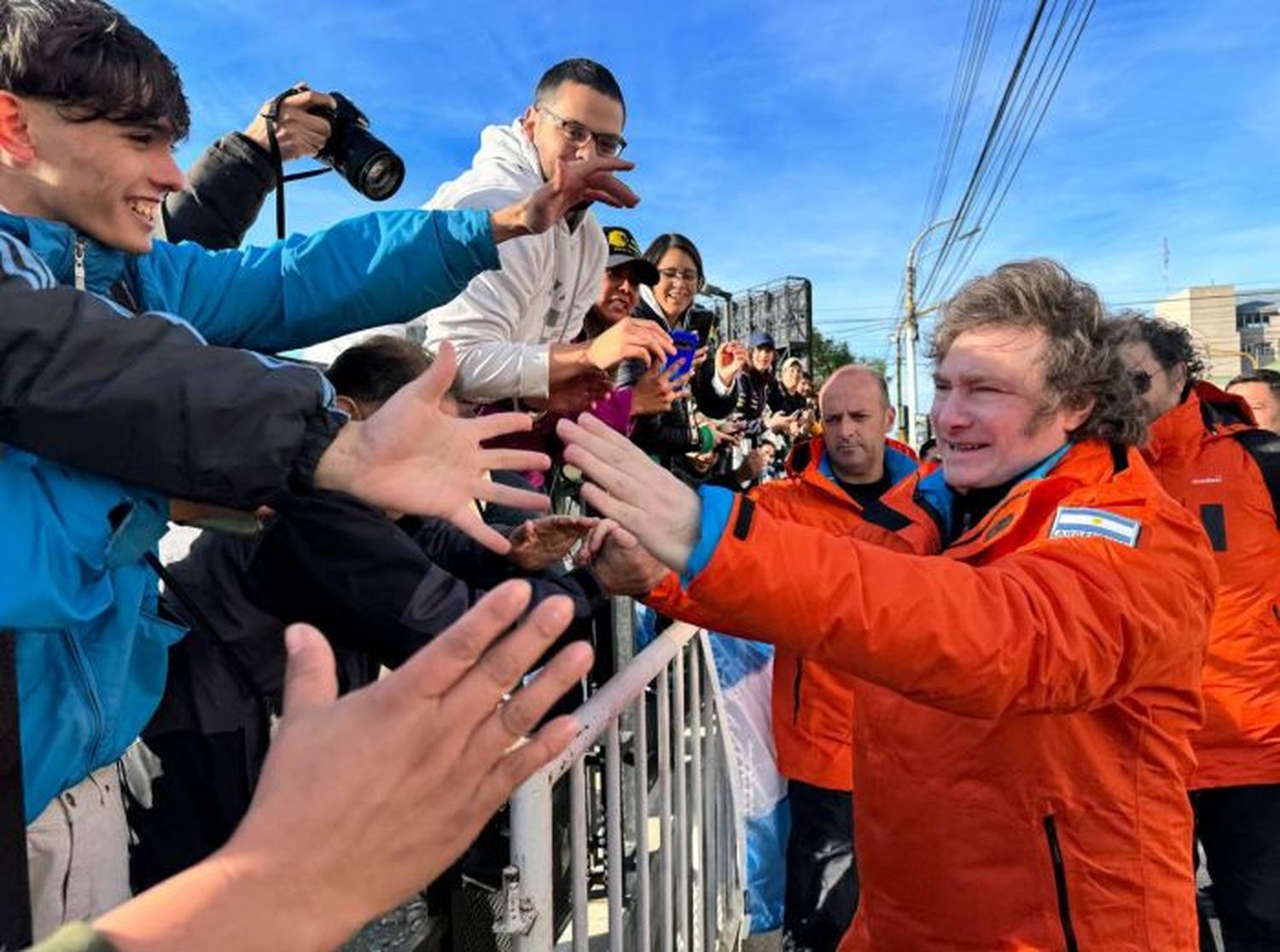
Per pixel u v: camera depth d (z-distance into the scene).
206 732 1.58
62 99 1.12
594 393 2.31
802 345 14.94
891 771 1.73
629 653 3.05
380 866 0.64
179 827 1.58
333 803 0.63
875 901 1.80
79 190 1.17
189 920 0.59
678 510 1.24
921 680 1.26
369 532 1.57
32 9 1.11
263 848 0.62
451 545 1.99
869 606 1.24
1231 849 2.96
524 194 2.52
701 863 2.82
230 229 2.33
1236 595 3.05
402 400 1.05
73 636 1.12
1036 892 1.56
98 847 1.28
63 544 0.99
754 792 3.30
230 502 1.04
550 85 2.61
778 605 1.24
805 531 1.29
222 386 1.00
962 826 1.61
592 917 3.11
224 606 1.61
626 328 2.17
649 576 1.58
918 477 2.06
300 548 1.56
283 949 0.61
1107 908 1.55
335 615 1.61
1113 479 1.55
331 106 2.36
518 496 1.13
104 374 0.98
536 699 0.68
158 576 1.48
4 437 0.98
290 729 0.66
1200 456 3.26
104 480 1.04
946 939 1.65
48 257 1.15
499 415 1.14
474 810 0.68
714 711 3.16
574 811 1.78
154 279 1.55
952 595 1.27
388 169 2.29
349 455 1.04
